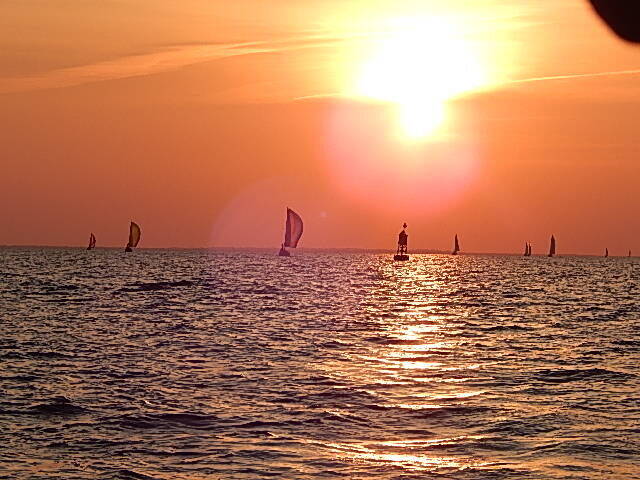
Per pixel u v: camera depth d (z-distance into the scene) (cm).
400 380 2945
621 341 4494
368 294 9225
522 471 1695
